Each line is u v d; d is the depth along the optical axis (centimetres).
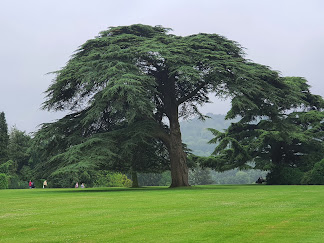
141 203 1883
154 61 3706
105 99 3425
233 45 3909
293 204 1716
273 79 3875
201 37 3941
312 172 4434
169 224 1191
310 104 5481
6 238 1039
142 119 3859
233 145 4975
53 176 3356
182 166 3856
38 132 3709
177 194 2547
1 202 2133
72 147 3428
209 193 2591
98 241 976
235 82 3588
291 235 1002
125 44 3756
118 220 1295
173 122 3878
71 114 3872
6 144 7562
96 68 3481
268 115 4134
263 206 1647
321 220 1229
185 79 3459
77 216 1417
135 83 3347
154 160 4272
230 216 1338
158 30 4178
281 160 5312
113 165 4022
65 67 3700
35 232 1115
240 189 3162
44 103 3803
